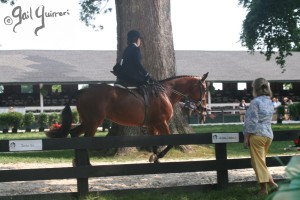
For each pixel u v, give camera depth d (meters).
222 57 52.25
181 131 16.41
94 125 9.77
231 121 42.66
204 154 15.84
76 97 10.05
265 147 7.79
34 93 45.00
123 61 10.29
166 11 16.25
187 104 10.88
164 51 16.08
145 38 15.95
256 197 7.64
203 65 49.56
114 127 16.20
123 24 16.17
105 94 9.84
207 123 40.31
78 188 7.79
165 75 16.03
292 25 34.16
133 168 7.96
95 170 7.77
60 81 43.06
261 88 7.84
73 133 10.00
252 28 34.75
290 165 1.50
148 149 15.68
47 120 33.91
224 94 48.38
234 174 11.20
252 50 37.00
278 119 36.12
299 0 33.44
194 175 11.26
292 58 52.94
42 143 7.54
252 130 7.64
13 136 26.89
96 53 50.72
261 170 7.66
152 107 10.12
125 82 10.19
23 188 9.59
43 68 45.56
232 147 18.58
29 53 49.28
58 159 15.25
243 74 47.78
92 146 7.76
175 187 8.27
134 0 15.95
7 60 46.66
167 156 15.36
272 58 52.12
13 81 42.16
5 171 7.40
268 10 33.75
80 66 46.91
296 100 50.44
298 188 1.45
